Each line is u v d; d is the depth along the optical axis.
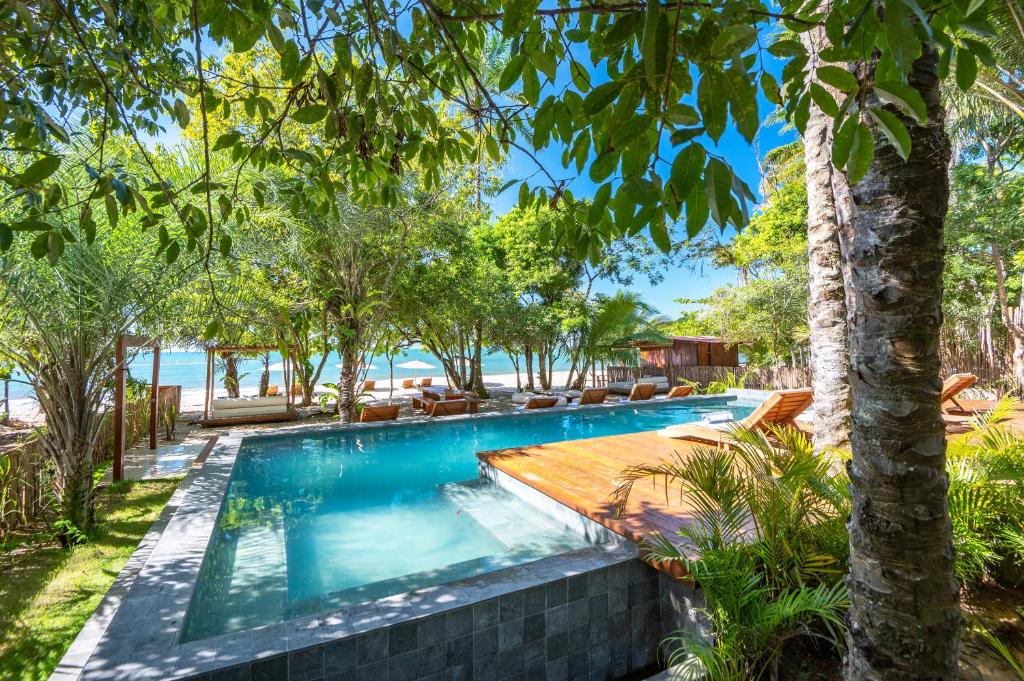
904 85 0.80
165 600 2.97
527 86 1.53
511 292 17.41
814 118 4.11
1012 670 2.62
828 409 4.02
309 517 5.61
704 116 0.83
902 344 1.46
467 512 5.46
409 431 10.18
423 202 10.91
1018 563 3.20
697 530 3.23
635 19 0.92
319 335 14.59
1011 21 5.59
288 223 6.42
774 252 20.05
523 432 10.55
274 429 9.61
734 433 3.37
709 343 20.83
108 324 4.94
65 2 1.78
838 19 1.16
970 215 12.34
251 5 1.47
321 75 1.62
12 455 4.80
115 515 5.26
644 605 3.46
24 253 4.10
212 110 1.94
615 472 5.63
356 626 2.62
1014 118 12.11
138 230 4.67
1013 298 15.83
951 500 3.05
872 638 1.50
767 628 2.54
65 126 2.09
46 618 3.27
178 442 9.54
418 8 1.89
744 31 0.80
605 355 19.91
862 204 1.54
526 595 3.02
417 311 13.88
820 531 2.98
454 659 2.80
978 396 11.91
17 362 4.62
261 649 2.43
